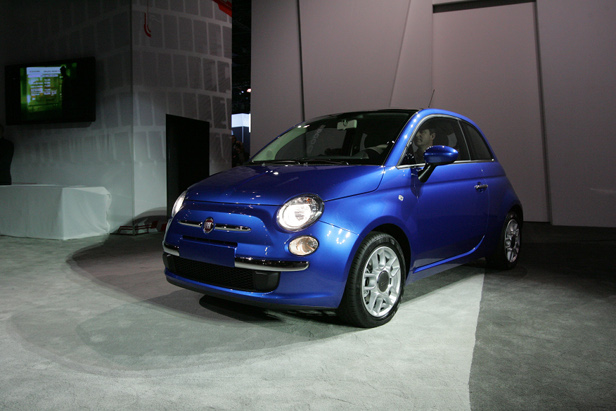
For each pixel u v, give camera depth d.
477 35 7.39
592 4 6.65
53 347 2.27
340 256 2.32
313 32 7.92
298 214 2.31
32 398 1.76
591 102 6.74
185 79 6.76
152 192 6.27
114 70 6.04
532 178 7.24
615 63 6.60
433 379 1.93
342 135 3.18
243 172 2.81
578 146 6.84
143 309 2.87
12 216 5.83
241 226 2.37
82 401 1.74
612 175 6.70
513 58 7.23
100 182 6.23
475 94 7.45
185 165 6.83
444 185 3.04
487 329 2.53
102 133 6.17
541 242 5.46
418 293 3.25
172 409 1.68
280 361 2.10
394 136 2.93
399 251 2.65
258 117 8.48
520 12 7.16
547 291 3.30
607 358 2.16
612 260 4.43
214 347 2.27
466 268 4.05
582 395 1.81
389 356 2.16
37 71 6.38
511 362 2.10
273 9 8.23
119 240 5.57
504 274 3.83
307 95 8.05
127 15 5.88
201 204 2.59
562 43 6.83
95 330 2.50
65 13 6.29
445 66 7.57
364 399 1.76
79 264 4.21
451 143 3.40
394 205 2.61
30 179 6.78
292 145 3.31
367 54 7.65
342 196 2.41
